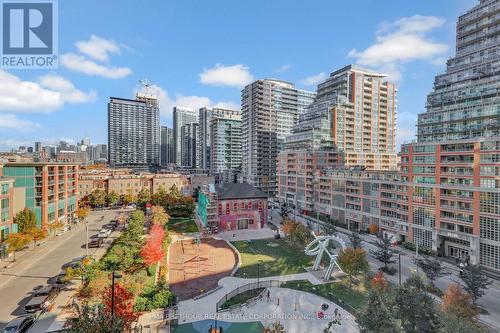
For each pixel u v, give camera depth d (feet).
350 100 483.10
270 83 622.95
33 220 233.55
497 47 277.03
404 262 215.92
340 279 182.09
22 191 249.34
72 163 323.37
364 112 485.97
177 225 329.52
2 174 232.94
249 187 353.92
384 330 94.02
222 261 214.69
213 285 171.01
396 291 108.06
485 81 269.03
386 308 104.01
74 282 163.32
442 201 228.22
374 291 110.93
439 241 230.07
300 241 240.94
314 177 398.42
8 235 203.82
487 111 242.17
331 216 363.15
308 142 448.24
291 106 647.15
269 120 620.90
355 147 474.90
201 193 353.31
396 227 270.05
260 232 306.55
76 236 267.18
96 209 405.39
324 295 159.33
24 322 117.39
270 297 156.87
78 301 135.64
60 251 222.07
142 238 233.76
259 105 611.88
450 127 271.90
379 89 502.79
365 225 310.24
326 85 525.34
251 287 166.30
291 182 456.86
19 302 141.28
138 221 244.42
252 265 205.98
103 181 447.42
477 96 264.31
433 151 236.02
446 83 300.61
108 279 141.18
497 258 191.83
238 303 147.95
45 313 129.90
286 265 206.69
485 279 142.10
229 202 320.29
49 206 268.82
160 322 125.39
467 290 142.72
